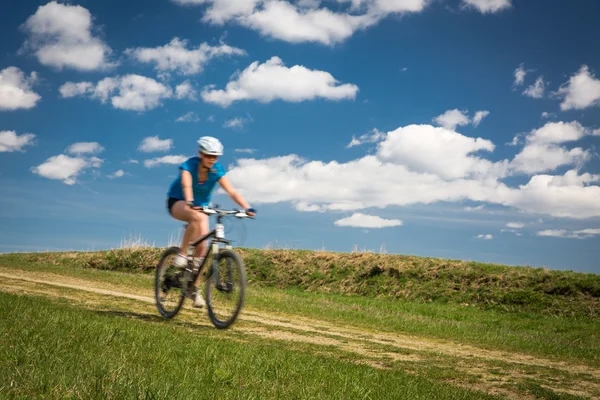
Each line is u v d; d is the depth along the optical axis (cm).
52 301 921
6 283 1210
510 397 582
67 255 2967
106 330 562
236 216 793
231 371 449
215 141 780
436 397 497
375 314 1346
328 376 495
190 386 375
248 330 855
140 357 458
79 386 330
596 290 1881
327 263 2497
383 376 536
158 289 909
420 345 920
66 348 454
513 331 1325
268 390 410
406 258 2431
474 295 1998
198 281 829
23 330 498
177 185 812
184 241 813
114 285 1488
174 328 753
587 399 593
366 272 2331
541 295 1906
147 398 329
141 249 2928
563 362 879
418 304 1925
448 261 2341
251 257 2645
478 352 902
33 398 305
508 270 2156
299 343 782
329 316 1231
